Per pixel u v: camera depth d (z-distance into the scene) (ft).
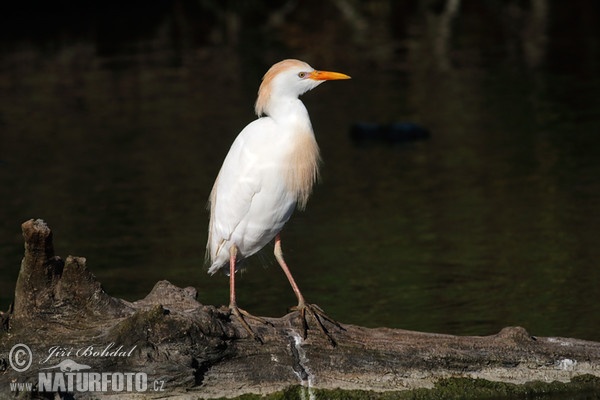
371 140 71.61
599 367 27.73
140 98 87.15
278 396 26.78
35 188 60.95
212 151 68.64
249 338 26.73
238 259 31.50
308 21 127.13
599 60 96.99
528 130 71.77
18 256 47.39
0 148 71.46
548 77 90.63
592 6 129.39
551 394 27.37
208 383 26.63
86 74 97.81
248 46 111.24
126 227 51.98
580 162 61.93
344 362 27.12
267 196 29.43
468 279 41.88
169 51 108.68
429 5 136.15
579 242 46.26
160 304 25.50
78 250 47.93
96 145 71.61
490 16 126.82
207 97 86.58
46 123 79.00
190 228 51.47
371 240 48.39
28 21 128.57
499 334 27.99
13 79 96.32
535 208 52.60
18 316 25.98
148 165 65.72
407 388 27.20
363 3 138.72
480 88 87.45
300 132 29.50
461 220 51.13
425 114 78.89
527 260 44.11
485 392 27.22
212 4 138.72
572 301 38.45
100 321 26.17
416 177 60.85
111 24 126.31
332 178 61.72
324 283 42.16
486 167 62.18
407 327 36.24
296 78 29.55
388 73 95.96
